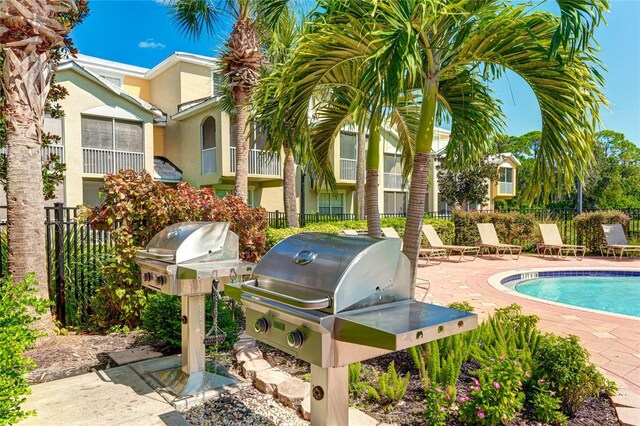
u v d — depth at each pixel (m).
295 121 4.51
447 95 4.75
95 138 14.52
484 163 18.78
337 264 1.95
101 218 4.69
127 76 18.92
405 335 1.60
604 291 9.06
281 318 1.94
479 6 3.54
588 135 3.69
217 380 3.34
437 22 3.62
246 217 5.56
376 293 2.03
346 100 5.04
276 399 3.09
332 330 1.77
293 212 12.51
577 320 5.40
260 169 15.86
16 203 4.16
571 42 3.23
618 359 3.94
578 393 2.73
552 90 3.77
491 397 2.52
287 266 2.17
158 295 4.36
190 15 9.47
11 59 4.08
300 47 3.67
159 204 4.75
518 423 2.59
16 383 2.32
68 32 4.52
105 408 2.95
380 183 20.08
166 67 18.09
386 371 3.38
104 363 3.86
